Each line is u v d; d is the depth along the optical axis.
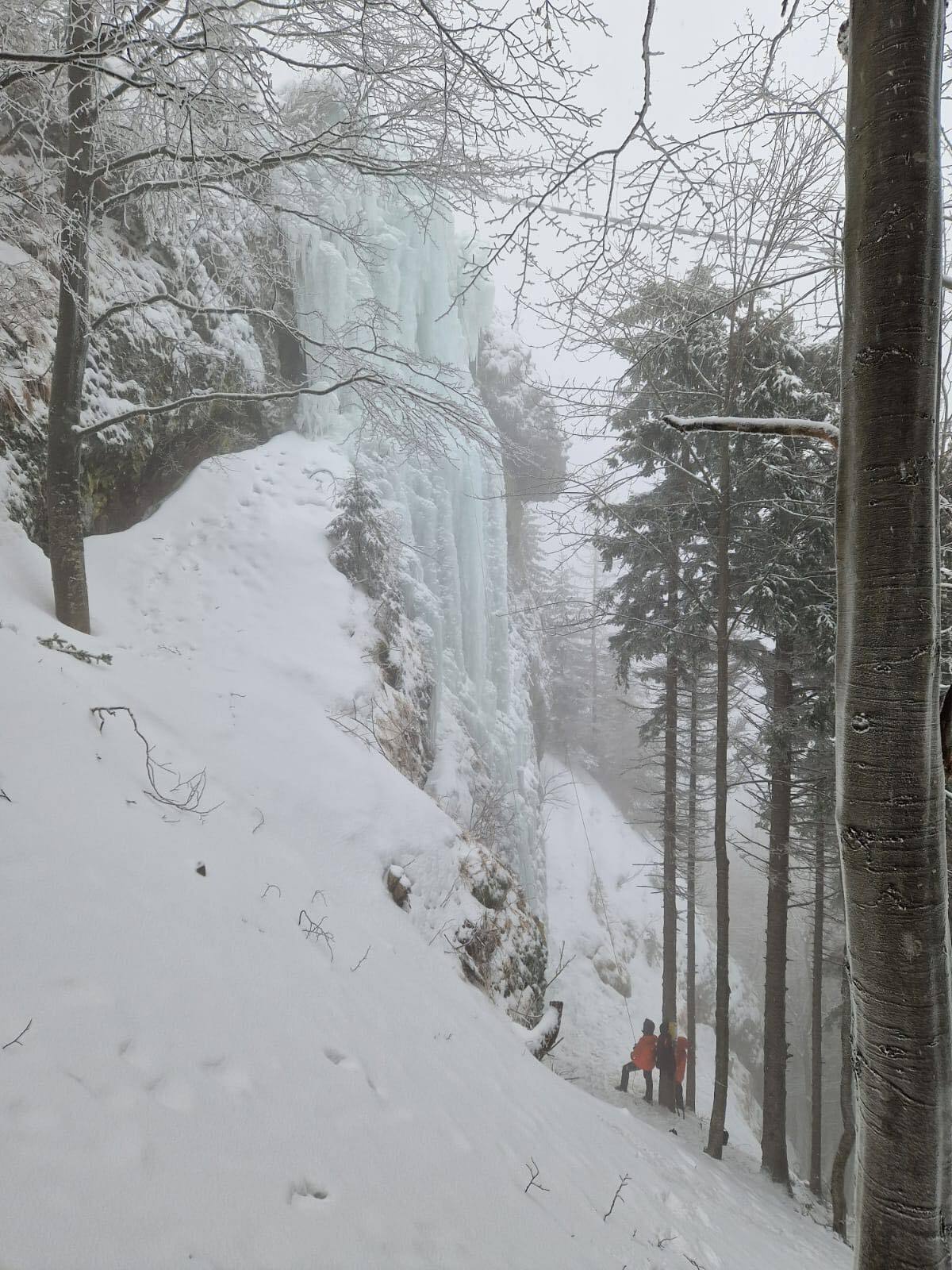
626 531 10.98
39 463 8.38
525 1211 3.21
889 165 1.55
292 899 4.66
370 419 8.18
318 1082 3.00
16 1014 2.31
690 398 9.47
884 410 1.57
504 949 6.94
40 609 6.77
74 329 6.62
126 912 3.15
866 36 1.59
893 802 1.57
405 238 14.63
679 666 12.91
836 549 1.71
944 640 5.87
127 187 6.58
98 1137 2.07
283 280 9.09
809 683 10.60
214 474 11.62
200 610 9.36
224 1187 2.18
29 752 3.93
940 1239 1.53
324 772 6.76
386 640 10.73
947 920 1.61
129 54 4.06
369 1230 2.40
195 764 5.54
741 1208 6.27
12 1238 1.66
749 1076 21.94
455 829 7.36
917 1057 1.55
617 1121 6.48
